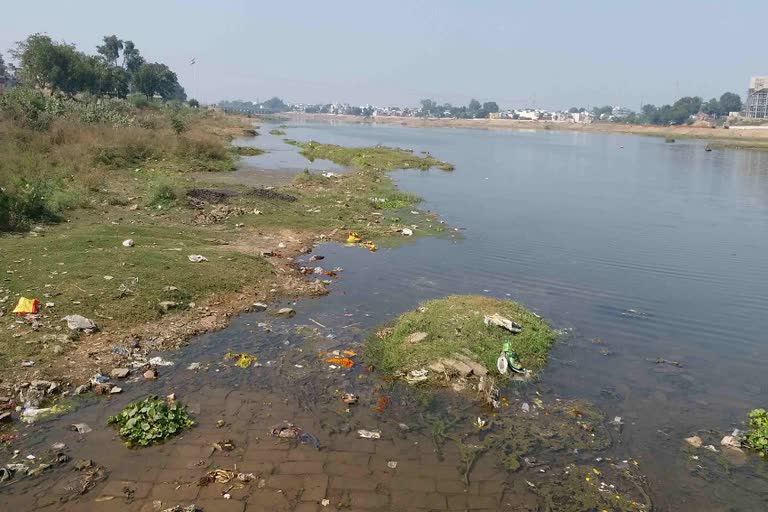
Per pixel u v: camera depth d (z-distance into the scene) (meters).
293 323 10.81
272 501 6.13
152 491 6.18
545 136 118.62
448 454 7.16
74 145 26.31
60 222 15.80
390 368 9.20
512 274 14.85
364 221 19.78
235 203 20.55
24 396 7.68
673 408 8.59
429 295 12.85
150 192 19.89
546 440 7.57
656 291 13.94
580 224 21.92
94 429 7.23
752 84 164.00
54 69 55.19
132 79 95.19
